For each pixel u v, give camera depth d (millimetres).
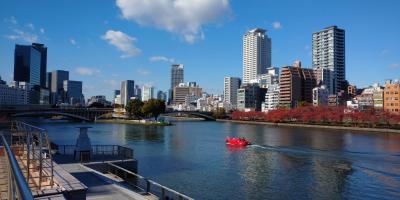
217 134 148750
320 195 49594
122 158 53500
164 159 77000
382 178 60406
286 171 65688
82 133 51875
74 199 21703
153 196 35062
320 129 192125
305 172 65000
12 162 7270
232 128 197500
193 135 141375
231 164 72312
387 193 51062
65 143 102062
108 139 119750
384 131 174750
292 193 50531
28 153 22922
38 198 19203
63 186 22422
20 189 5273
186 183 54656
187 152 89125
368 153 89750
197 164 71500
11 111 195000
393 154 87938
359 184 56125
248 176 60844
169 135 139125
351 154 87625
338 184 55875
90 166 47469
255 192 50469
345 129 192125
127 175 50875
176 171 63688
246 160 77688
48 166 28812
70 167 45031
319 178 59906
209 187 52688
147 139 121188
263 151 92750
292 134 153750
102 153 60469
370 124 198625
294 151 92938
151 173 61469
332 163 74438
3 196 16719
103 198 30266
